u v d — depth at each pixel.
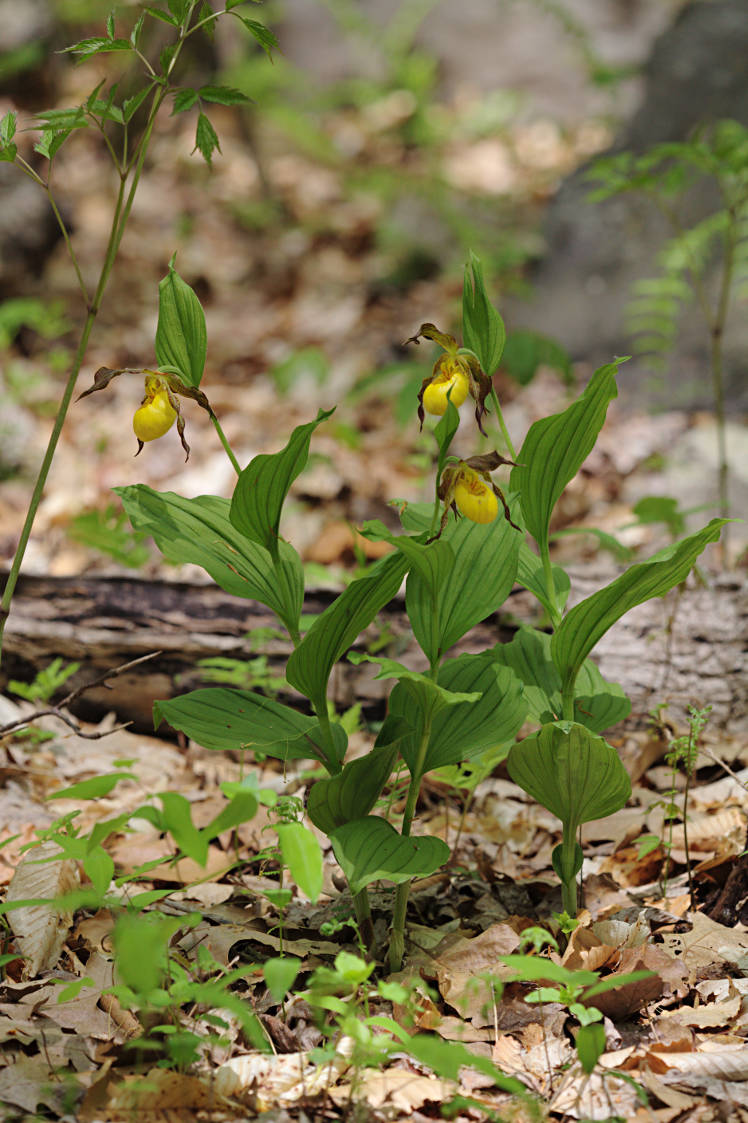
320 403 10.03
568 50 16.91
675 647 5.37
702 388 9.04
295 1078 2.94
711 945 3.63
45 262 11.18
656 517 5.77
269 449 9.04
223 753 5.49
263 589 3.48
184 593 5.52
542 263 11.34
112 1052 3.01
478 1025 3.23
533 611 5.44
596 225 10.88
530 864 4.48
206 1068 2.97
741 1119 2.77
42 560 7.12
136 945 2.34
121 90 11.35
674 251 8.44
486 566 3.50
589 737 3.33
